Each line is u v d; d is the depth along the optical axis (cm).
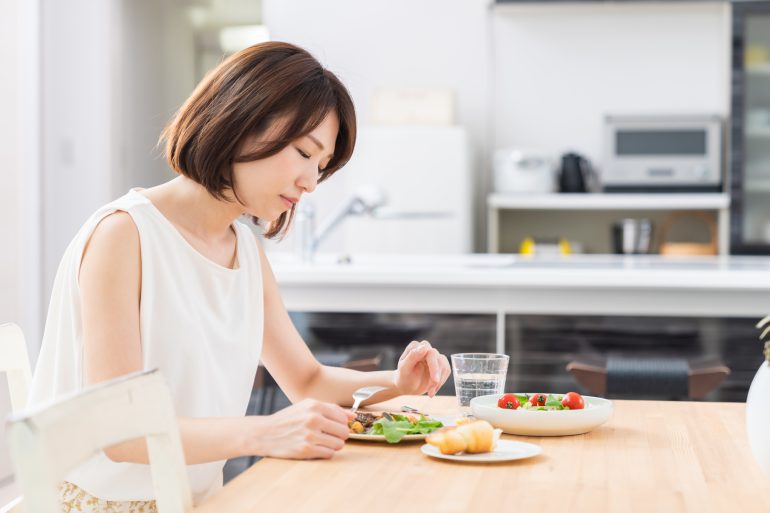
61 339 127
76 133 444
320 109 125
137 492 126
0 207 370
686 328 280
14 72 381
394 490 97
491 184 523
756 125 474
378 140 486
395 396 148
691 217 502
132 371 120
